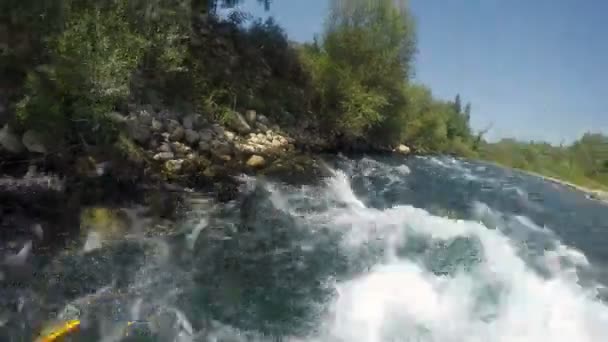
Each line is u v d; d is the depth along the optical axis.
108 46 8.36
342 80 18.19
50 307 4.93
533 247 8.34
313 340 4.81
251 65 16.75
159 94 11.19
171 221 7.56
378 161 16.28
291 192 9.98
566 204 14.19
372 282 6.09
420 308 5.48
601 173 28.02
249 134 12.83
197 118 11.47
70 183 7.52
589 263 7.85
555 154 31.22
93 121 8.08
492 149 31.56
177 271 6.06
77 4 8.63
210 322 5.02
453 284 6.02
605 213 13.53
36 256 5.92
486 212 11.05
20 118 7.56
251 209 8.57
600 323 5.29
